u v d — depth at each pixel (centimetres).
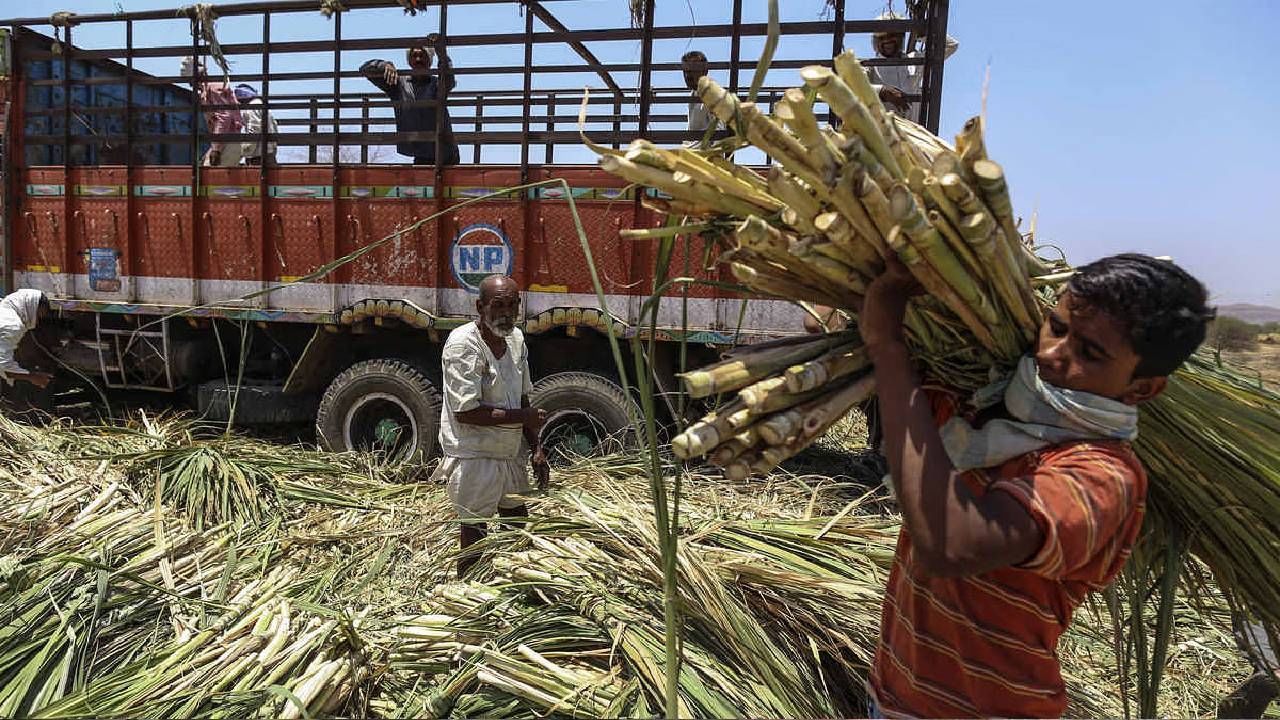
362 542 414
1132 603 205
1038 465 135
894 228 125
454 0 533
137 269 633
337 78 567
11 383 612
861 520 319
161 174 616
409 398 572
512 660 223
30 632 261
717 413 144
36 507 380
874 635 244
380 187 564
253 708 222
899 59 461
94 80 632
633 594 249
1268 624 192
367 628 286
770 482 429
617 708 208
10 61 648
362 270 573
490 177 541
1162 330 125
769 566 263
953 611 148
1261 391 180
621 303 522
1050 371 137
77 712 214
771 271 153
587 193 523
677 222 161
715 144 151
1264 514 173
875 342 136
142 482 438
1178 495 183
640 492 396
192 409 724
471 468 366
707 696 209
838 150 127
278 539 405
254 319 602
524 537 299
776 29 133
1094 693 280
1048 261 177
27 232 660
